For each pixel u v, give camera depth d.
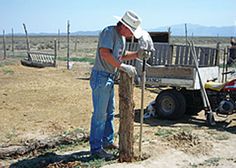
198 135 5.88
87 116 6.90
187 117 7.36
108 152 4.89
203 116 7.49
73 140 5.44
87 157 4.70
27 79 11.95
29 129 5.84
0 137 5.34
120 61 4.48
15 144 5.07
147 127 6.40
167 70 6.84
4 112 7.00
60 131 5.77
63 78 12.62
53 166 4.43
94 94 4.58
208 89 6.81
